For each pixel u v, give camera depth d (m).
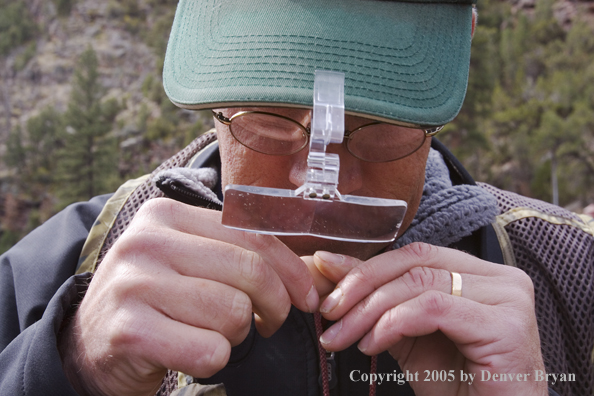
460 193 0.91
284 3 0.56
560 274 0.99
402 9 0.58
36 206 24.88
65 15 29.38
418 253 0.69
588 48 27.70
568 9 30.06
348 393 0.85
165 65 0.60
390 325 0.64
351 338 0.65
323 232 0.59
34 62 28.39
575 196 23.00
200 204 0.90
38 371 0.59
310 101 0.52
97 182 22.64
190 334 0.56
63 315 0.67
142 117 24.61
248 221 0.56
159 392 0.79
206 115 24.73
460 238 0.90
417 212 0.89
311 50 0.54
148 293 0.57
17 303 0.92
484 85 24.16
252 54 0.54
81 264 0.94
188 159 1.06
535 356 0.65
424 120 0.54
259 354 0.83
